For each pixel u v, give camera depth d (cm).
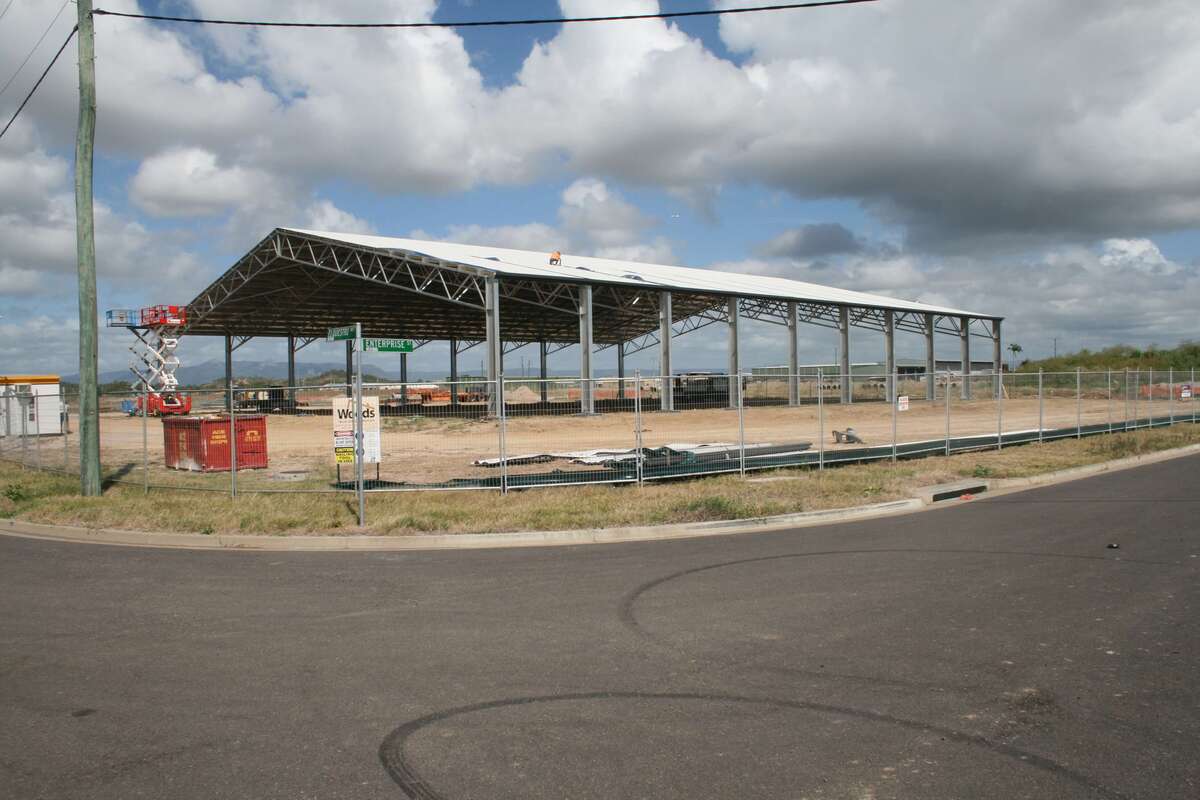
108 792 406
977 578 862
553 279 3984
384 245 4350
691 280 5103
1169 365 8519
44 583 907
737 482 1691
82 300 1598
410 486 1611
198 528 1245
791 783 406
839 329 5616
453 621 727
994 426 3422
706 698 526
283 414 5100
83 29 1566
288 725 489
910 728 473
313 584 892
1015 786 400
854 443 2678
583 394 4028
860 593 806
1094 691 527
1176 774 411
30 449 2962
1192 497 1486
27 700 536
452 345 7856
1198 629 662
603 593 828
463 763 434
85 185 1591
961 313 6272
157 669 599
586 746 454
